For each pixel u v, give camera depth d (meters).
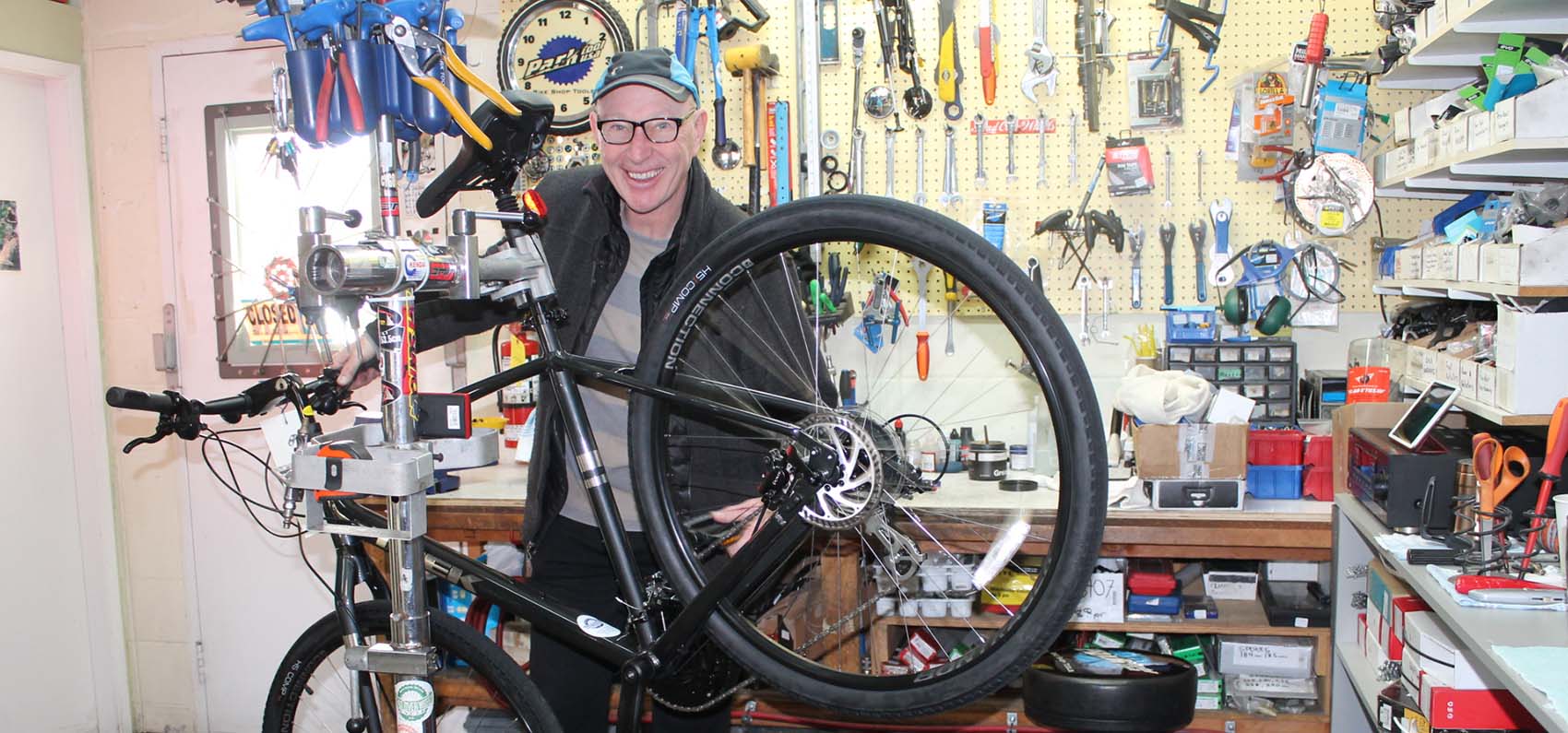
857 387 2.63
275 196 2.98
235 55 2.98
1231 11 2.50
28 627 3.01
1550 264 1.58
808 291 2.14
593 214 1.72
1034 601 1.28
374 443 1.34
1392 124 2.45
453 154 2.87
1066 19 2.56
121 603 3.22
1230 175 2.54
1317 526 2.12
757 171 2.59
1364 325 2.55
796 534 1.39
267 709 1.77
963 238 1.27
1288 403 2.45
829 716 2.37
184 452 3.14
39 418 3.03
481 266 1.39
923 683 1.37
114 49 3.05
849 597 2.11
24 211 2.97
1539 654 1.25
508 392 2.76
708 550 1.59
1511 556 1.58
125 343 3.14
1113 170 2.52
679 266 1.65
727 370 1.68
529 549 1.80
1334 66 2.46
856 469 1.38
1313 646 2.30
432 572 1.72
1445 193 2.36
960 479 2.36
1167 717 2.14
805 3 2.58
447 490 2.42
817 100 2.62
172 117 3.03
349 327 1.70
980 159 2.61
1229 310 2.47
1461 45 2.06
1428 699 1.67
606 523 1.53
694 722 1.72
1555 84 1.59
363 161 2.88
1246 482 2.28
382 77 1.31
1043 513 1.98
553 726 1.56
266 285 3.01
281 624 3.14
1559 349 1.61
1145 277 2.58
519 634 2.55
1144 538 2.16
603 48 2.71
